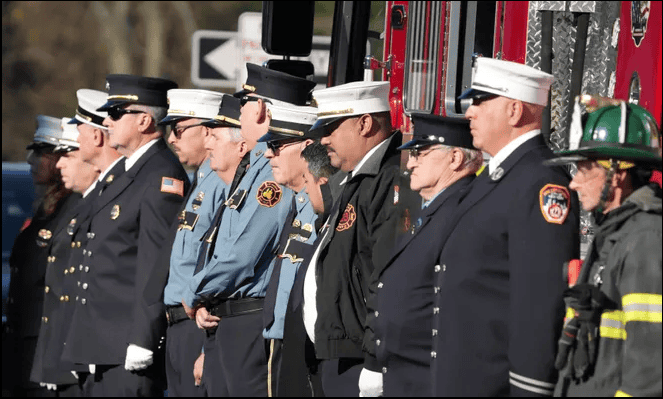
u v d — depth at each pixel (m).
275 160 16.17
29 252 22.27
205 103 18.70
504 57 15.52
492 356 12.33
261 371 16.81
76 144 21.78
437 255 13.03
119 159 20.08
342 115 14.84
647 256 10.68
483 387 12.32
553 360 11.67
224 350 16.91
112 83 19.64
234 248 16.66
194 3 69.75
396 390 13.37
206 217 18.02
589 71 14.90
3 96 70.25
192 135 18.72
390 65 17.83
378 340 13.59
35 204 22.86
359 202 14.47
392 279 13.49
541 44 15.12
